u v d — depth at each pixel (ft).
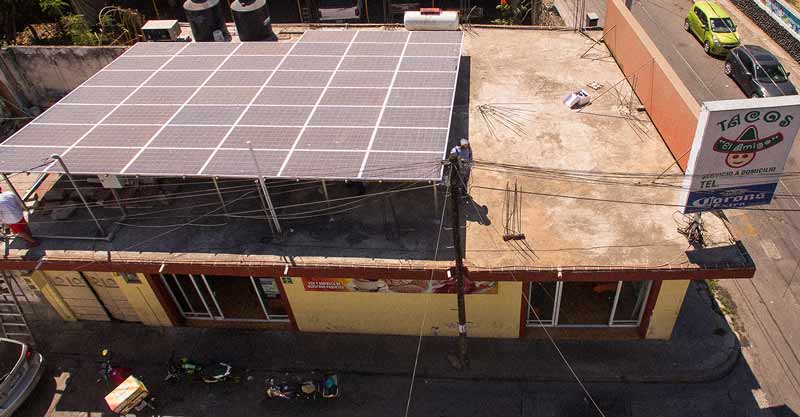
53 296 62.08
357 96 55.83
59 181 60.70
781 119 41.24
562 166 55.93
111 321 65.26
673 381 55.01
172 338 62.69
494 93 65.77
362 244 51.29
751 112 40.83
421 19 69.05
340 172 46.83
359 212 54.39
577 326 59.06
